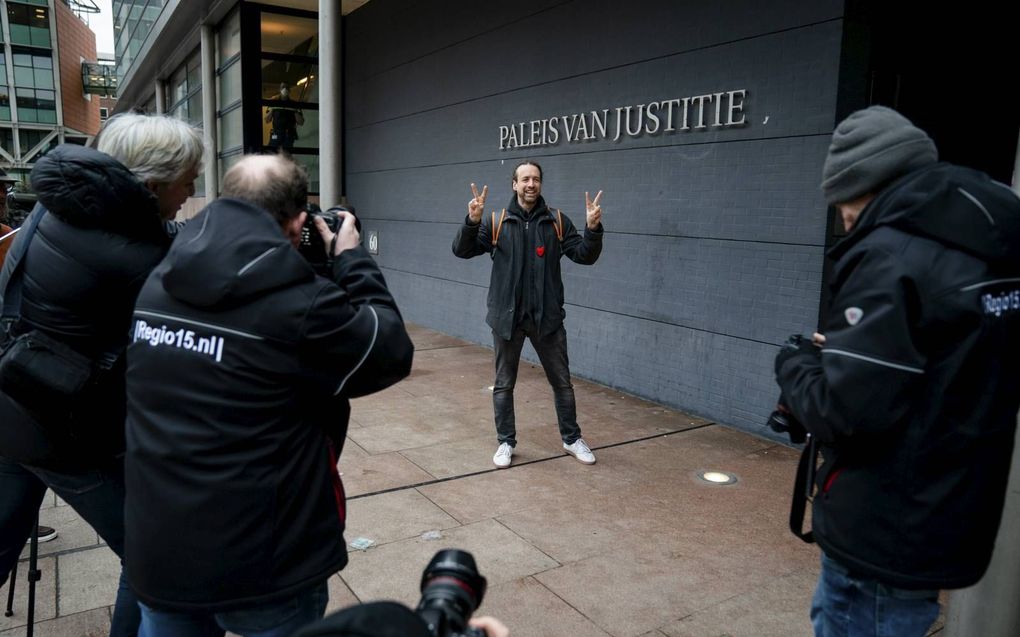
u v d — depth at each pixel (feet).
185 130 6.79
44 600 9.59
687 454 15.38
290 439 5.12
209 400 4.88
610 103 19.98
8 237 11.64
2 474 7.14
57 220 6.37
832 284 5.21
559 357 14.66
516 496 13.12
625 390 20.29
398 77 30.99
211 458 4.89
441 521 12.04
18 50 188.85
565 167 21.81
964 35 16.57
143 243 6.46
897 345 4.55
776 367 5.70
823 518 5.32
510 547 11.16
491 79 24.95
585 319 21.57
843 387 4.67
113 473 6.82
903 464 4.79
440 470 14.34
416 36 29.32
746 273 16.57
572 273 21.97
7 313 6.39
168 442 4.92
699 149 17.46
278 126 37.35
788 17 15.25
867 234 4.97
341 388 5.28
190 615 5.24
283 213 5.51
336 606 9.50
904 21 15.34
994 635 6.61
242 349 4.89
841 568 5.37
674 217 18.29
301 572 5.17
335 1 20.54
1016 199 4.82
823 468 5.38
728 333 17.11
